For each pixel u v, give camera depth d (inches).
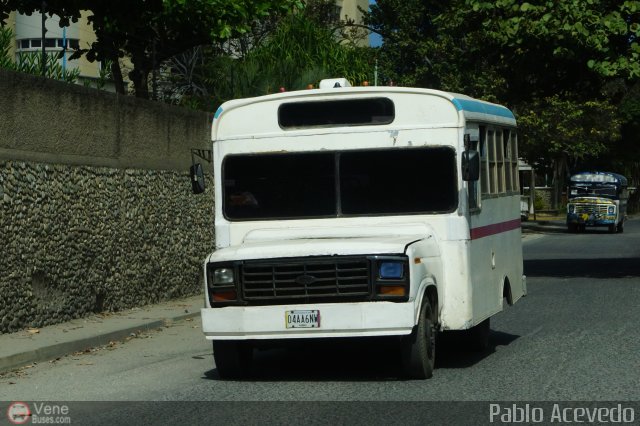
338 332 430.3
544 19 992.9
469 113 490.6
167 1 847.1
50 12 853.8
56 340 572.1
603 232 2431.1
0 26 861.2
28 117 631.2
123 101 759.1
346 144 484.1
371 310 427.5
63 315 667.4
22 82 624.7
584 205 2335.1
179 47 914.7
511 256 584.4
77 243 687.7
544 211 3208.7
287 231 476.4
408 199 478.9
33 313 631.8
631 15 1028.5
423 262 445.4
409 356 444.8
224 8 880.9
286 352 568.1
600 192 2367.1
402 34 2113.7
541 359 509.4
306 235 472.7
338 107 485.7
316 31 1347.2
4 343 559.8
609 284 973.8
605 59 1024.9
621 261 1346.0
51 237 654.5
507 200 575.2
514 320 686.5
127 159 766.5
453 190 475.2
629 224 2965.1
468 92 1943.9
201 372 493.4
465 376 461.4
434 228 475.5
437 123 477.1
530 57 1094.4
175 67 1291.8
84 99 700.7
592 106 2257.6
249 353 485.7
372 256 430.3
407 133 479.5
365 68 1355.8
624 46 1047.6
